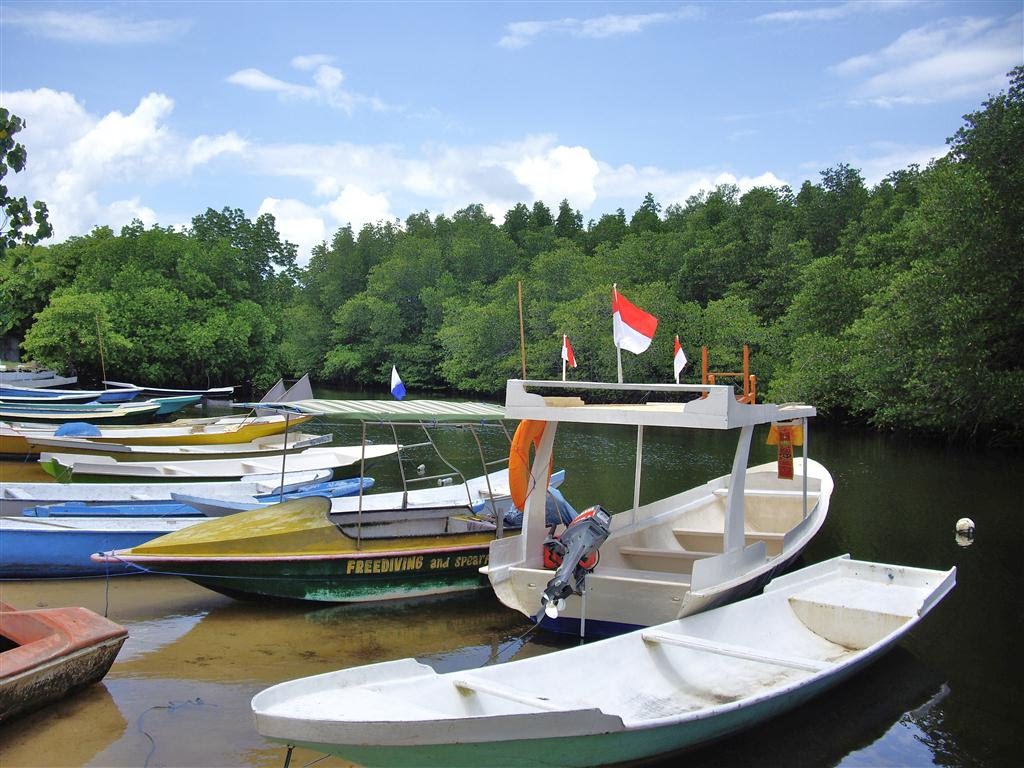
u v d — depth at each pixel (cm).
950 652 820
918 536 1298
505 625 915
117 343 3947
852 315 2998
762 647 755
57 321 3803
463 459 2147
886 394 2378
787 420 1014
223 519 931
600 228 6356
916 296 2242
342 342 5581
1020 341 2230
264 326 4703
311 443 2044
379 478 1869
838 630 784
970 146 2225
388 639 865
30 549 1010
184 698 698
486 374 4169
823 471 1291
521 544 859
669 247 4366
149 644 833
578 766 538
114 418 2534
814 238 4194
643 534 1033
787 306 3659
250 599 941
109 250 4619
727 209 5456
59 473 1388
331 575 933
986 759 617
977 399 2111
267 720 472
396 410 988
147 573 1080
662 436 2616
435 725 470
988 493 1659
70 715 659
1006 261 2120
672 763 604
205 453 1841
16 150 1092
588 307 3469
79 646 664
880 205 3919
